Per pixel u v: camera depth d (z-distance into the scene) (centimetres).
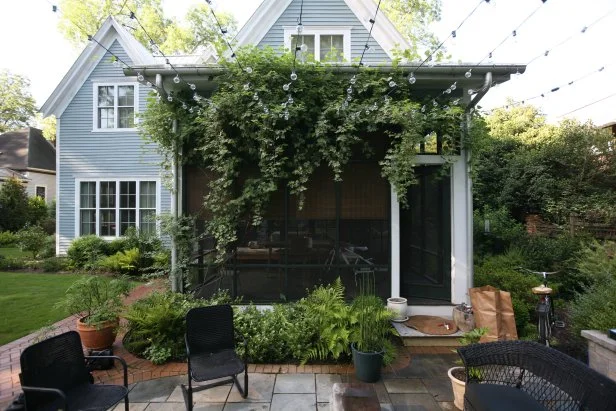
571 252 650
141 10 1300
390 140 476
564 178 944
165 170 515
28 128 1930
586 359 346
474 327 412
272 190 445
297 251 482
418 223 530
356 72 452
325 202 481
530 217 971
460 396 277
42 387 214
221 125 442
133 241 914
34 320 502
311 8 772
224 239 453
